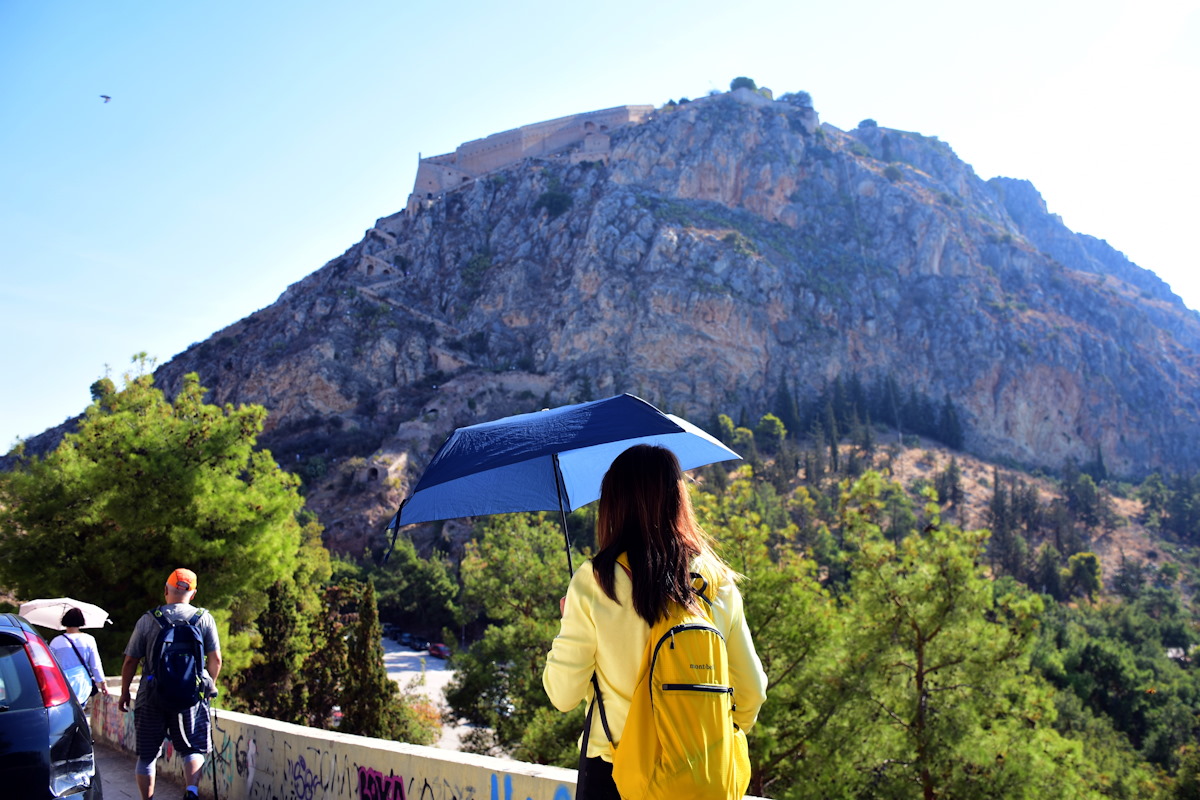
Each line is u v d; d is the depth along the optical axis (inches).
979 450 6510.8
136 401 937.5
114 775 367.9
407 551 3361.2
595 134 7519.7
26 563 821.2
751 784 691.4
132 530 804.6
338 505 4589.1
